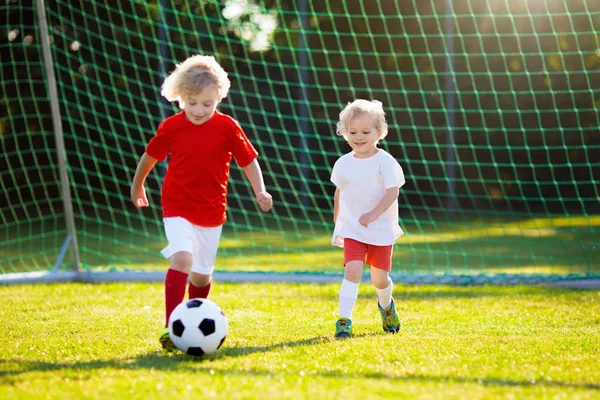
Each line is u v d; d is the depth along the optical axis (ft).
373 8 97.60
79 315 30.68
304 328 27.61
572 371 19.61
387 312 26.66
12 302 34.78
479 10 95.66
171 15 93.56
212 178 23.79
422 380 18.12
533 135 102.68
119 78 90.99
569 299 35.88
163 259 56.85
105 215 93.25
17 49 91.97
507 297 36.55
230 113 98.12
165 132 23.86
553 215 90.58
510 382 18.04
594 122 103.04
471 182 102.42
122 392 16.63
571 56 102.06
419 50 99.19
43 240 71.77
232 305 33.96
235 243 67.46
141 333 26.25
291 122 98.94
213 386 17.13
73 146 92.17
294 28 99.71
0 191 92.53
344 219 26.55
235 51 97.55
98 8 89.51
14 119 90.89
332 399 16.01
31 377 18.34
